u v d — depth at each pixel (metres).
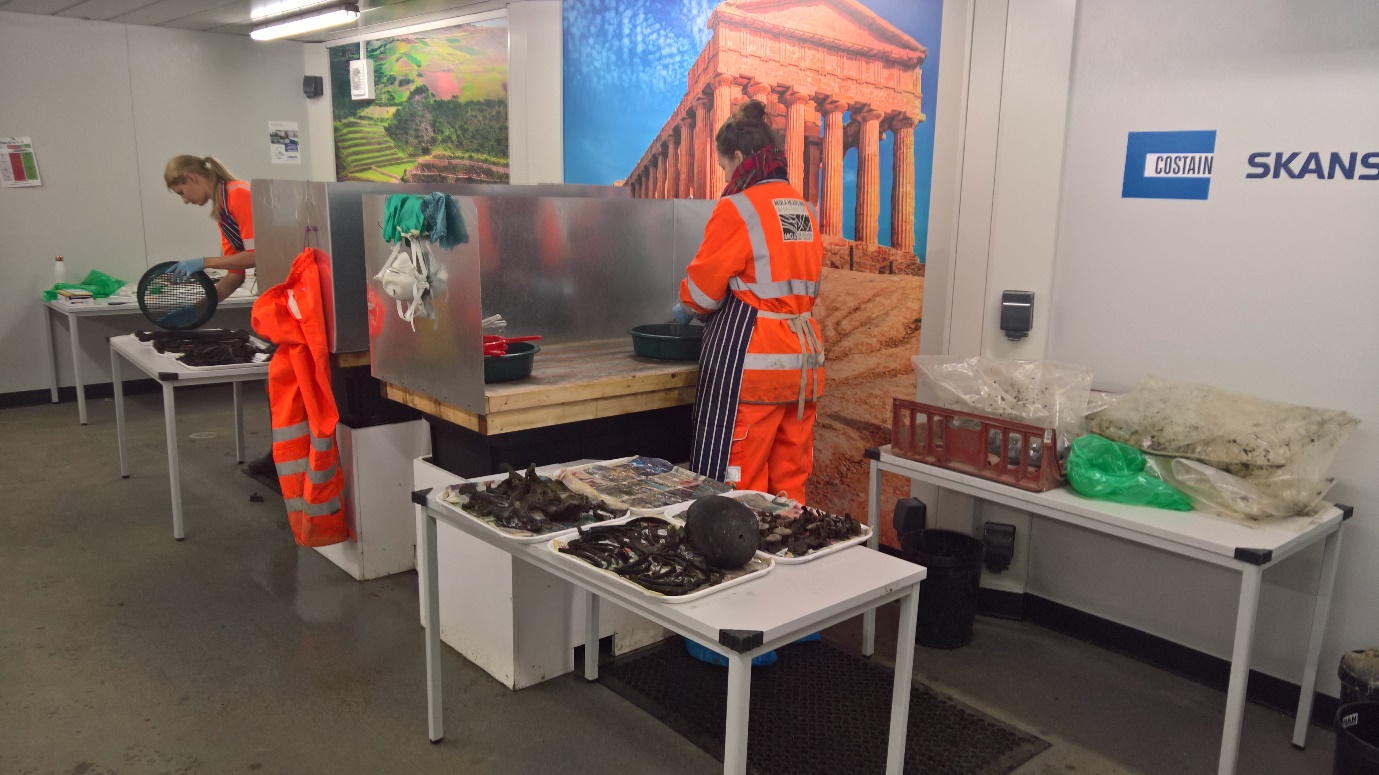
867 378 3.50
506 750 2.38
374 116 6.10
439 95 5.52
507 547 2.01
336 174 6.61
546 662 2.72
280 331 3.04
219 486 4.43
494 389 2.56
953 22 3.05
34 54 5.62
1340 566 2.48
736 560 1.78
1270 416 2.24
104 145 5.95
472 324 2.44
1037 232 2.93
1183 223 2.65
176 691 2.62
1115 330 2.84
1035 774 2.31
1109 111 2.76
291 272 3.10
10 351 5.80
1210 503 2.19
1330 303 2.42
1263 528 2.10
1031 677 2.80
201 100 6.29
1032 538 3.14
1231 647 2.72
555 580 2.69
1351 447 2.42
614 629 2.86
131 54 5.97
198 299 4.30
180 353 3.87
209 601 3.21
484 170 5.32
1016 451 2.39
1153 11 2.64
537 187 3.64
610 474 2.39
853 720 2.53
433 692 2.36
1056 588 3.11
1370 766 1.94
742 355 2.68
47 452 4.91
